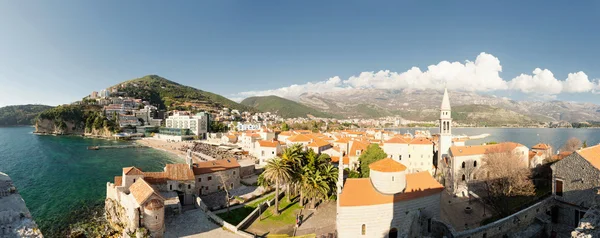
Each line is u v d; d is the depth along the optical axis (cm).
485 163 7769
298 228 5631
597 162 4572
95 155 17012
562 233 4816
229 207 6862
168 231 5388
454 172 7650
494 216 5781
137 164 14350
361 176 8181
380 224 4772
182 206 6962
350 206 4634
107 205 7125
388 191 4941
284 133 18112
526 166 7688
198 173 7775
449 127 8938
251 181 9450
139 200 5194
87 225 6588
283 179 6594
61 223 6712
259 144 12544
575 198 4709
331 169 7162
